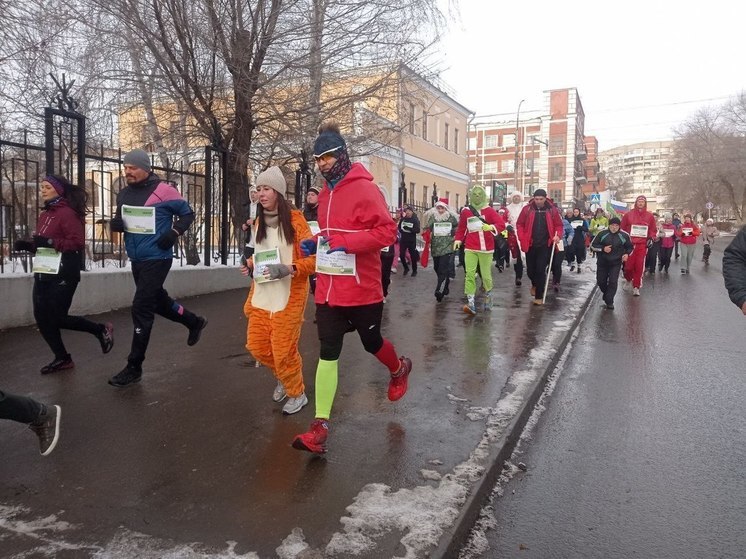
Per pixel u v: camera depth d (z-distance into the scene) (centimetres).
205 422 423
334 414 441
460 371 561
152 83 1195
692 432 451
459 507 305
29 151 805
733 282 384
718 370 629
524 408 460
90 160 885
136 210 491
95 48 1143
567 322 823
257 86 1195
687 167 7350
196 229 1077
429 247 1066
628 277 1279
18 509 302
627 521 322
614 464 394
